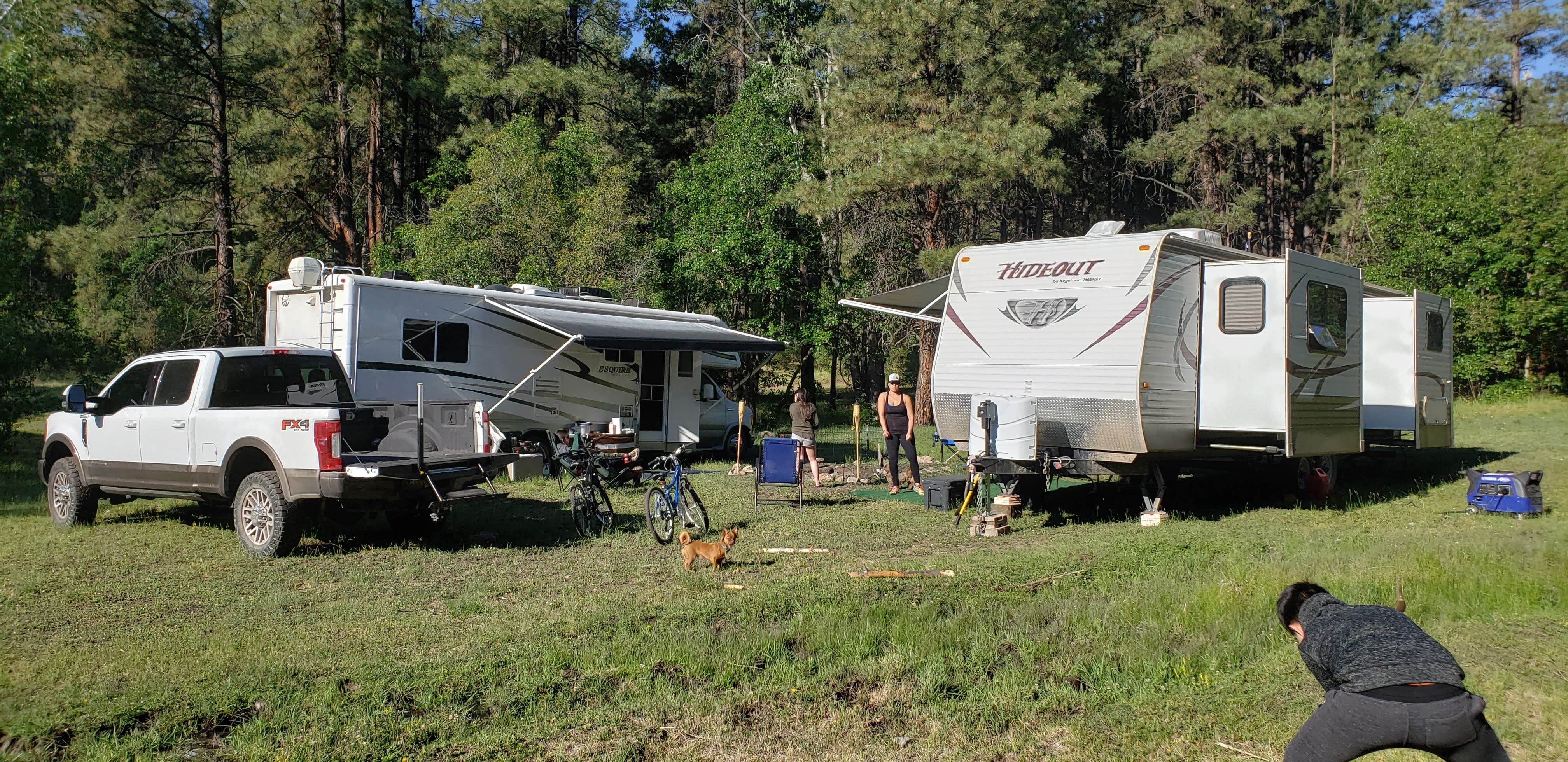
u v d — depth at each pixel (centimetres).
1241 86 2897
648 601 669
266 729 437
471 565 805
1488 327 2445
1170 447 1038
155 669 511
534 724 450
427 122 3250
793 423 1336
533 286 1511
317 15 2423
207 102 2211
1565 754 430
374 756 413
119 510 1090
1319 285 1115
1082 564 788
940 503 1138
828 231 2458
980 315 1115
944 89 2186
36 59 1702
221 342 2252
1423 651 325
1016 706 479
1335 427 1165
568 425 1461
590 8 3334
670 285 2306
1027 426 1015
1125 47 3125
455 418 892
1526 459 1546
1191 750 437
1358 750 321
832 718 467
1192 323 1077
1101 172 3312
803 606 650
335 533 945
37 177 1733
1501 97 3362
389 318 1223
